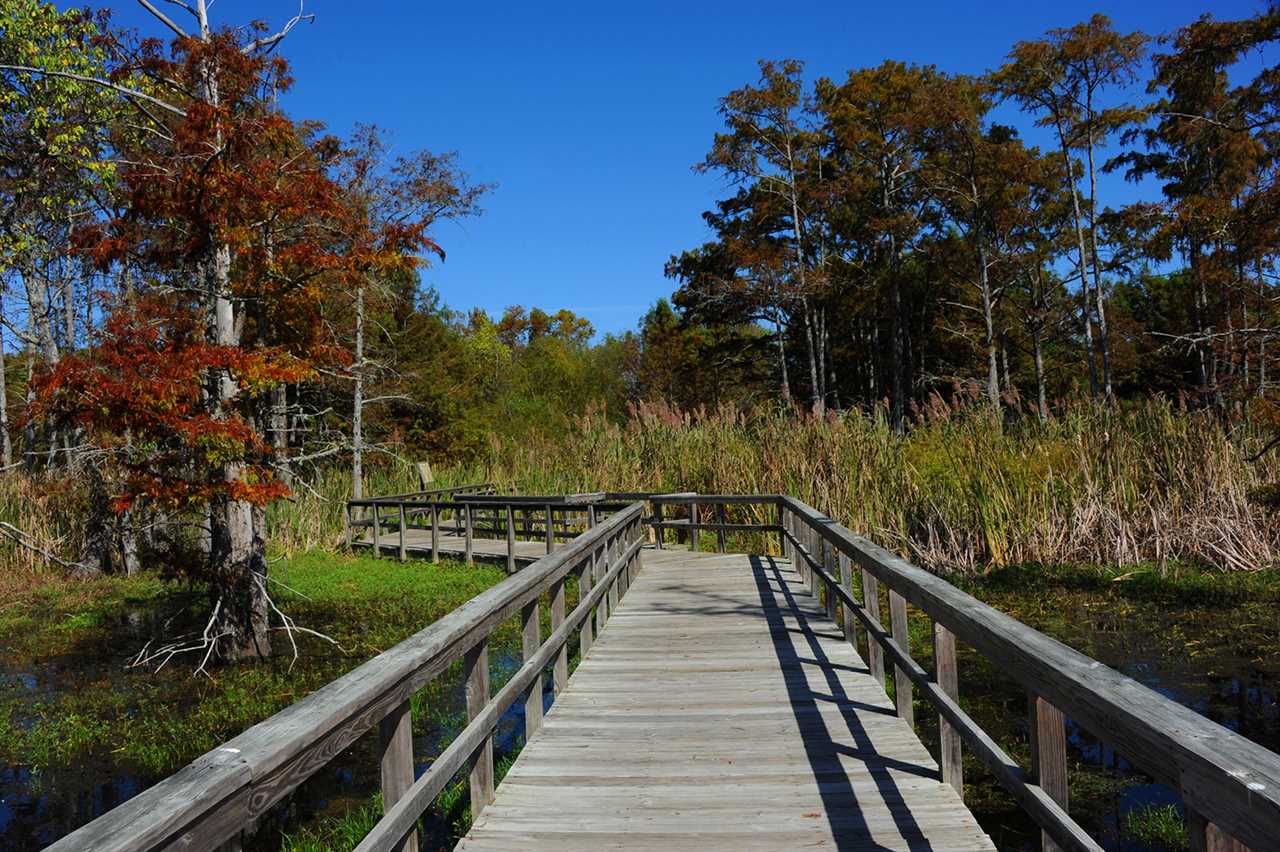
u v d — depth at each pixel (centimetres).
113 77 1020
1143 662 830
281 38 1056
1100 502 1304
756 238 3850
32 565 1730
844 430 1598
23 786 686
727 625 837
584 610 701
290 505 1862
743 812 395
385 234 1053
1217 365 2106
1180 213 2225
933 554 1323
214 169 961
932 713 721
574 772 453
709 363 4488
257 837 564
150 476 961
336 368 1382
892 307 3678
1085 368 3909
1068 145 3238
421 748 695
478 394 3794
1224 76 2917
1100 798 555
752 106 3556
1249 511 1217
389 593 1382
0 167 1516
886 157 3722
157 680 985
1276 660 813
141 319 964
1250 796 144
